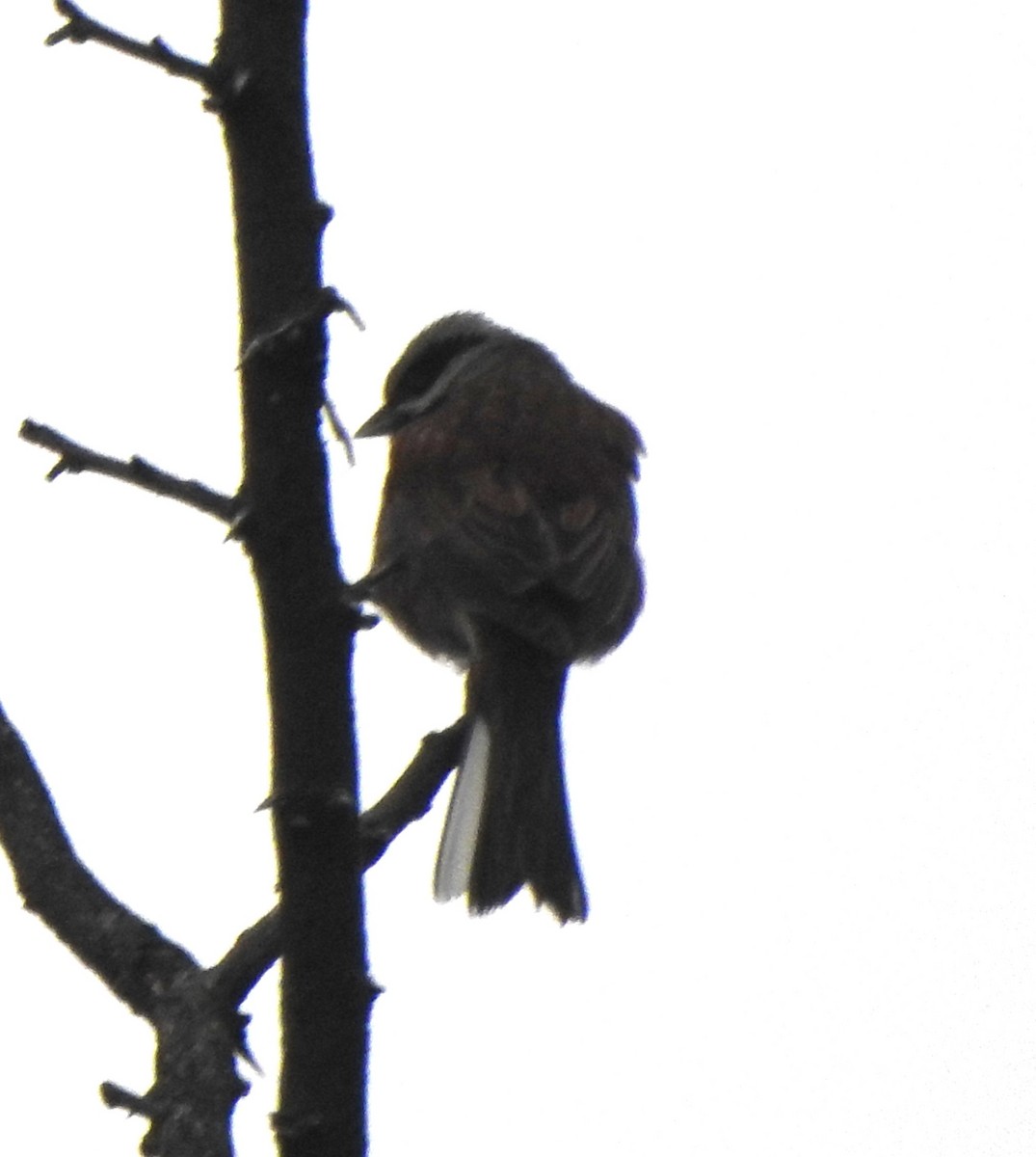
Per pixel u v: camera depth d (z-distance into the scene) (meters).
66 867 5.32
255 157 4.55
